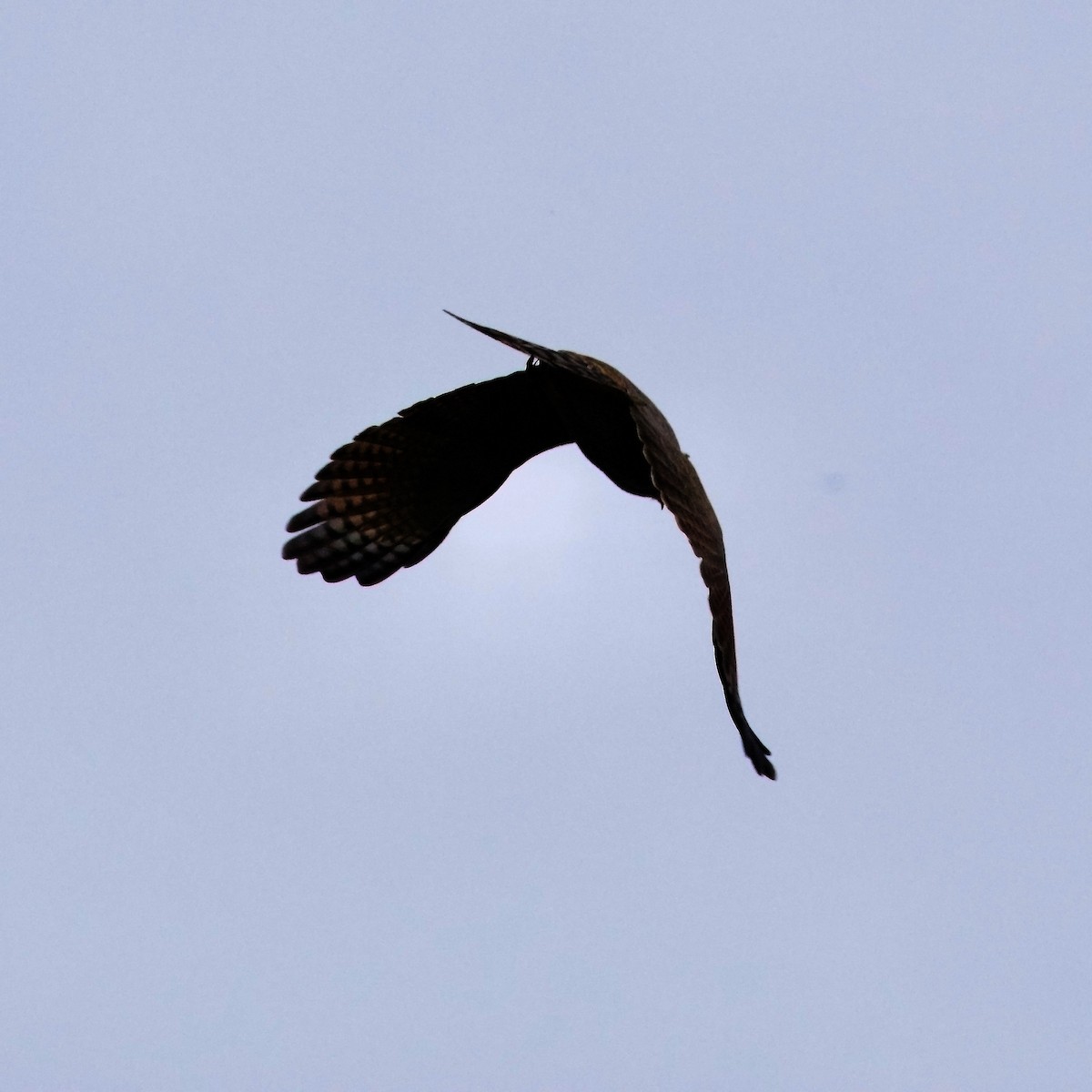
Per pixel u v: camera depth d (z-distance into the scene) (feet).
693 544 63.21
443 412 88.38
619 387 71.56
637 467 78.33
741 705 63.93
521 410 87.92
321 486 90.74
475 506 91.61
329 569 91.09
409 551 91.81
